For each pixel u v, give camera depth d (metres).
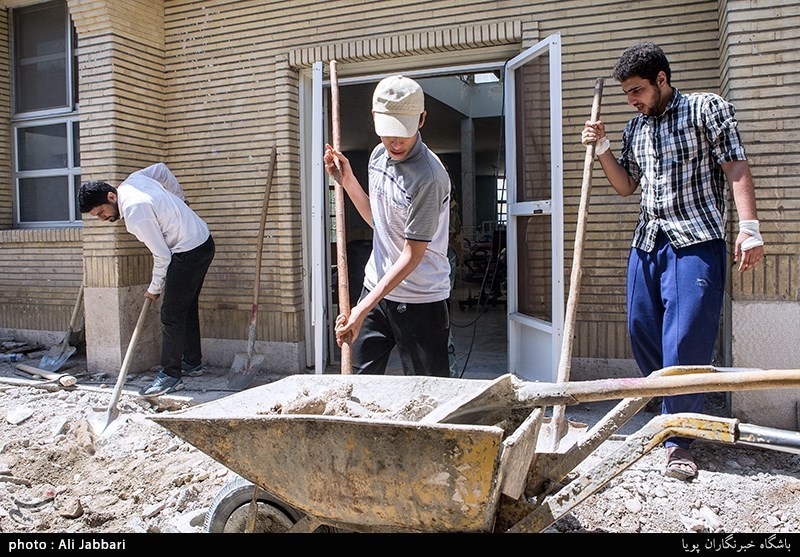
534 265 4.85
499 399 2.34
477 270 12.41
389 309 3.35
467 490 1.99
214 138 5.70
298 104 5.50
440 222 3.29
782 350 3.83
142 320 4.68
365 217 3.55
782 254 3.81
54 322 6.46
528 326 4.87
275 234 5.50
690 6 4.37
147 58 5.69
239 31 5.53
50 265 6.44
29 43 6.62
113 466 3.69
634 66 3.29
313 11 5.26
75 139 6.46
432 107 10.75
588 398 2.14
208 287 5.81
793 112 3.75
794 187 3.77
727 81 3.92
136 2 5.53
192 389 5.14
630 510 2.98
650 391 2.00
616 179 3.63
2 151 6.70
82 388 5.18
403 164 3.05
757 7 3.78
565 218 4.65
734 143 3.19
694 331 3.27
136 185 4.96
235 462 2.27
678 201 3.33
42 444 3.98
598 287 4.62
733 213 3.89
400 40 4.97
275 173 5.48
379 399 2.77
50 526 3.04
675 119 3.33
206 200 5.77
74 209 6.52
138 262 5.74
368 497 2.14
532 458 2.36
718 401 4.44
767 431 1.97
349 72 5.45
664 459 3.50
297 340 5.52
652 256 3.48
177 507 3.18
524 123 4.87
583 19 4.57
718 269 3.32
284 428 2.16
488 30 4.77
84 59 5.50
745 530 2.83
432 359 3.37
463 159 12.17
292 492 2.26
